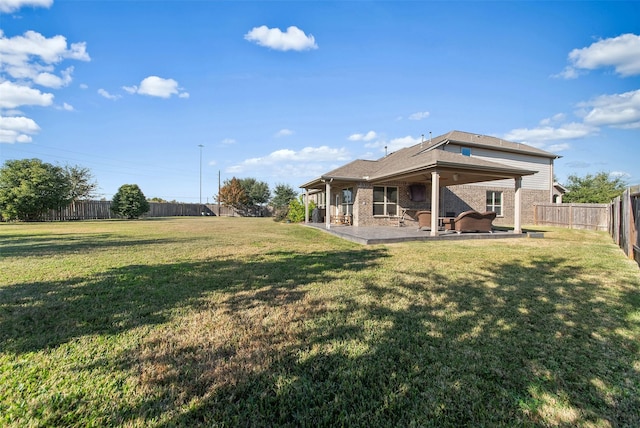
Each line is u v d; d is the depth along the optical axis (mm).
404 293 4148
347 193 16969
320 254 7266
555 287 4473
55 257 6723
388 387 2078
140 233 12625
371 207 15594
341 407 1883
